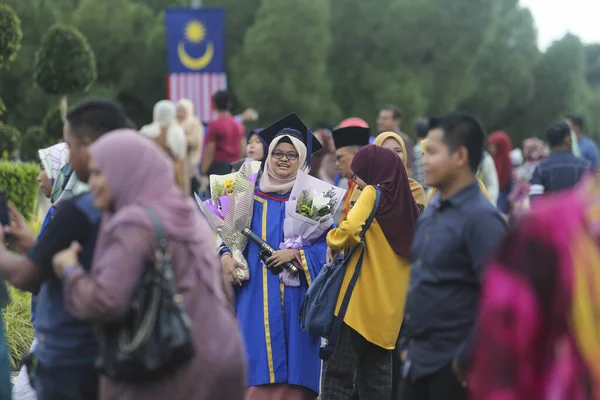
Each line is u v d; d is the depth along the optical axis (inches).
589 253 345.1
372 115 4680.1
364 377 759.1
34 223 1307.8
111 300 448.1
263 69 4372.5
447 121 522.0
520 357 346.0
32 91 3580.2
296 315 747.4
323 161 1352.1
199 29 2148.1
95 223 493.0
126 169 464.1
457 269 511.8
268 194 770.8
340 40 4687.5
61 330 504.7
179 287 468.1
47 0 3661.4
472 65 4901.6
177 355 454.9
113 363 458.6
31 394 665.6
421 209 857.5
